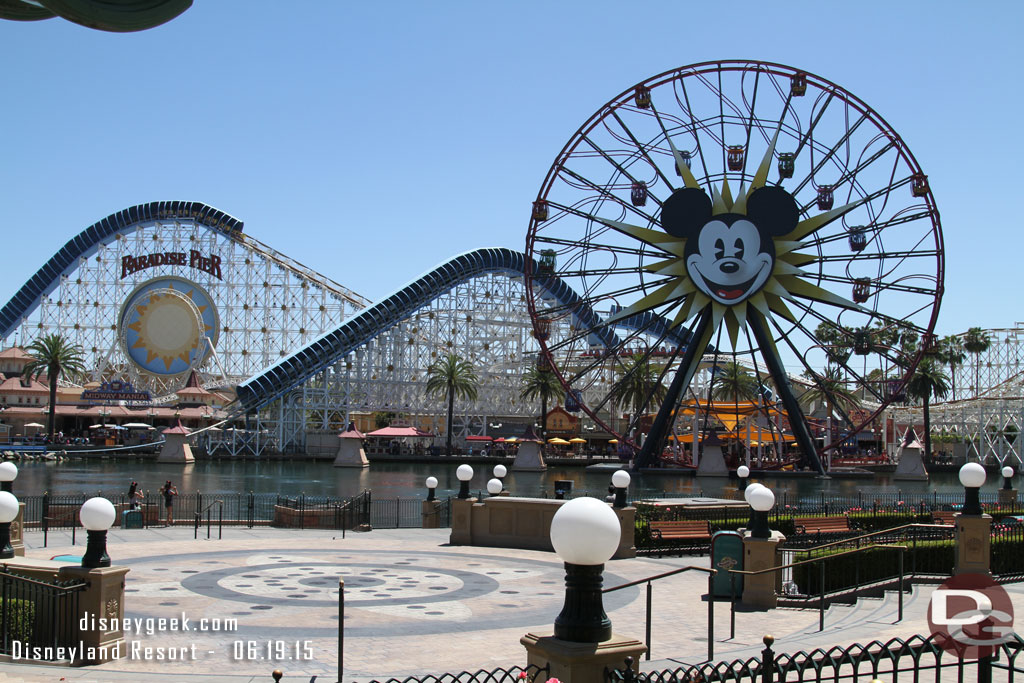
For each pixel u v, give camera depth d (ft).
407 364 488.85
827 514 145.38
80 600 61.16
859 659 40.47
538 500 122.52
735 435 401.90
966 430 526.57
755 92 279.69
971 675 52.65
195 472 364.99
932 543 100.32
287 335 512.63
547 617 78.28
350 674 58.59
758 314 290.15
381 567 105.40
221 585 91.50
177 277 526.98
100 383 543.39
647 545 122.62
